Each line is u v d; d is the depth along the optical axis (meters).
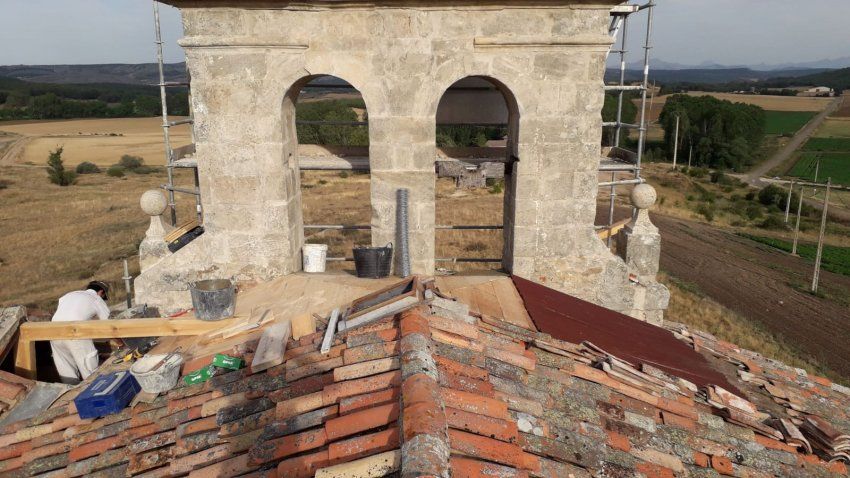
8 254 26.53
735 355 6.86
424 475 2.55
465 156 7.98
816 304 27.16
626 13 7.91
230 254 6.81
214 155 6.50
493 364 4.53
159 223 7.30
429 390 3.45
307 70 6.27
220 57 6.19
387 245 6.70
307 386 4.18
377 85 6.31
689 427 4.52
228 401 4.40
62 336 5.89
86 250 27.27
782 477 4.24
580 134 6.55
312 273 6.98
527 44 6.20
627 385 4.80
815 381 6.64
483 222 31.75
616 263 6.98
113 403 4.60
